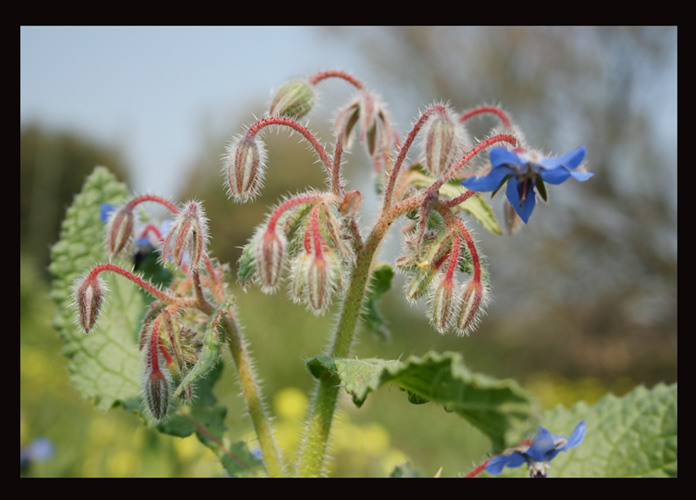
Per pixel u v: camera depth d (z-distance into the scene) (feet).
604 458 1.08
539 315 5.31
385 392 3.40
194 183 6.17
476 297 0.98
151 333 0.98
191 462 1.75
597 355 5.02
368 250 0.99
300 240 0.98
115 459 1.84
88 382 1.11
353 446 2.27
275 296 4.73
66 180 5.96
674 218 4.76
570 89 5.16
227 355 1.10
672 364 4.82
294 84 1.08
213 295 1.03
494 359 5.18
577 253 5.15
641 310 5.05
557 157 0.96
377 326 1.13
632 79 4.92
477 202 1.04
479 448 3.05
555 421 1.11
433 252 0.98
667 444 1.07
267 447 1.02
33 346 3.49
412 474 1.14
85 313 0.99
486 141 0.98
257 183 1.01
